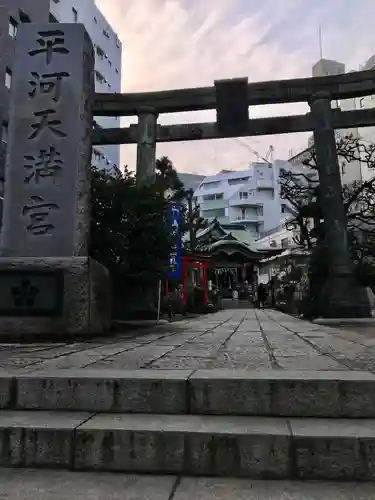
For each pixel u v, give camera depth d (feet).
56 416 9.37
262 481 7.72
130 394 9.72
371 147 54.60
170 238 31.30
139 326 33.55
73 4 95.30
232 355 14.64
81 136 23.09
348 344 18.60
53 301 20.86
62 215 22.26
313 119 45.09
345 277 40.65
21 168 22.81
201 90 47.26
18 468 8.41
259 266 120.67
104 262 29.14
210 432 8.16
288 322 40.16
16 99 23.48
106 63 112.27
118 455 8.26
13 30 70.90
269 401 9.34
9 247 22.11
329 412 9.18
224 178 188.96
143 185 31.73
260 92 46.26
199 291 77.25
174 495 7.13
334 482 7.62
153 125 47.19
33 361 13.14
